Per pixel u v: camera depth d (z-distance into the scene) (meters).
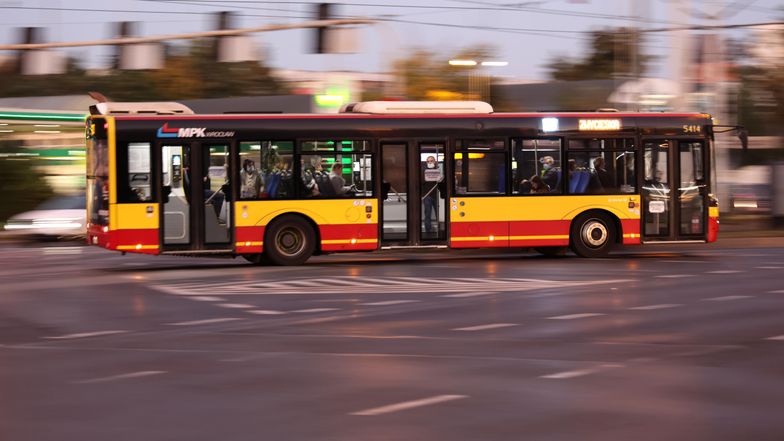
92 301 22.89
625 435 10.63
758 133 88.56
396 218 32.03
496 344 16.64
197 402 12.32
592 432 10.76
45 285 26.23
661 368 14.45
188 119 30.84
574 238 33.12
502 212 32.53
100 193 30.64
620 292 23.81
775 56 88.31
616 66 81.31
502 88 85.75
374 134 31.88
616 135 33.22
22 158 55.56
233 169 31.06
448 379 13.66
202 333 18.16
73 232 46.47
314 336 17.67
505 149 32.59
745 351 15.86
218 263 33.22
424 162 32.19
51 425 11.23
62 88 123.25
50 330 18.64
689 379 13.63
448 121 32.31
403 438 10.52
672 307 21.22
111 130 30.39
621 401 12.27
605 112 33.53
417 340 17.12
